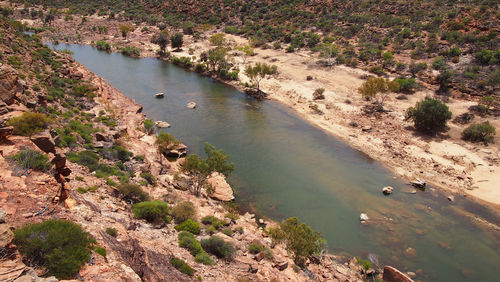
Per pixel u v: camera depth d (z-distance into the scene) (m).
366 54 95.00
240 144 55.66
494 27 90.25
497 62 74.88
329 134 60.31
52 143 21.02
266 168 48.16
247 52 106.12
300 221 37.06
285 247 29.36
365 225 36.78
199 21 160.88
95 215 16.73
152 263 16.53
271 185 43.81
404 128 59.97
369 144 55.84
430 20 106.94
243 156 51.53
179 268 17.89
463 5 108.62
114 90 72.69
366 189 43.81
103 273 11.85
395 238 34.94
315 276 26.02
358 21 121.44
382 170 48.72
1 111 25.30
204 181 38.66
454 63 80.62
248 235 28.75
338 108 70.00
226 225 29.42
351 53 98.88
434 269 30.86
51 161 18.50
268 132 60.72
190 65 105.31
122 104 65.56
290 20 139.75
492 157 49.22
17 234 11.48
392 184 45.22
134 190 27.20
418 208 40.06
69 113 48.59
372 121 63.53
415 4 119.81
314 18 135.38
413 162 49.94
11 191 14.70
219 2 171.25
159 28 156.00
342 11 135.00
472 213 39.22
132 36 144.25
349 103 72.00
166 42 117.69
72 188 21.11
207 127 62.16
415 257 32.31
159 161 44.25
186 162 37.22
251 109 72.12
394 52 93.88
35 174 16.58
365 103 71.25
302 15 139.88
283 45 117.88
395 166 49.50
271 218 37.22
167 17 170.25
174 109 70.62
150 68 103.19
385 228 36.44
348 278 27.42
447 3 114.50
